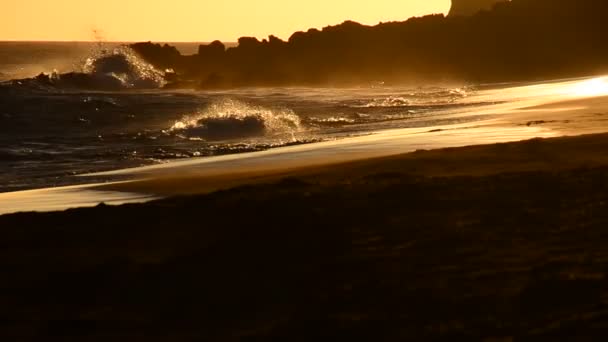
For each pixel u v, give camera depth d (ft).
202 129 485.56
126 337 118.62
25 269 148.56
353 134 421.59
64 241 163.84
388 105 639.76
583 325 101.09
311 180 212.02
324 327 111.24
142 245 156.87
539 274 118.73
